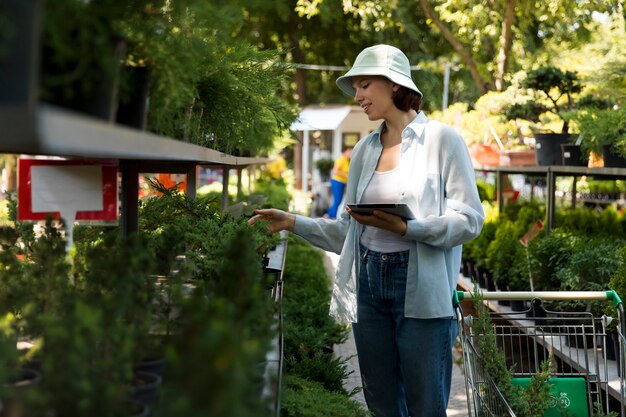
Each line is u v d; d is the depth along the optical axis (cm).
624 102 710
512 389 360
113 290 208
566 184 1564
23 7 137
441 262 371
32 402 145
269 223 407
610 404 459
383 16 1345
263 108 418
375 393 395
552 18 1259
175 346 144
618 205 1191
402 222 356
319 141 2650
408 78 381
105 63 164
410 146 378
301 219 412
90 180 263
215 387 126
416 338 372
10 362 186
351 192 405
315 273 749
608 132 609
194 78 257
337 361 415
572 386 392
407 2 1600
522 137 980
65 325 164
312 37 2228
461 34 1395
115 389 155
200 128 340
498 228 766
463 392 585
